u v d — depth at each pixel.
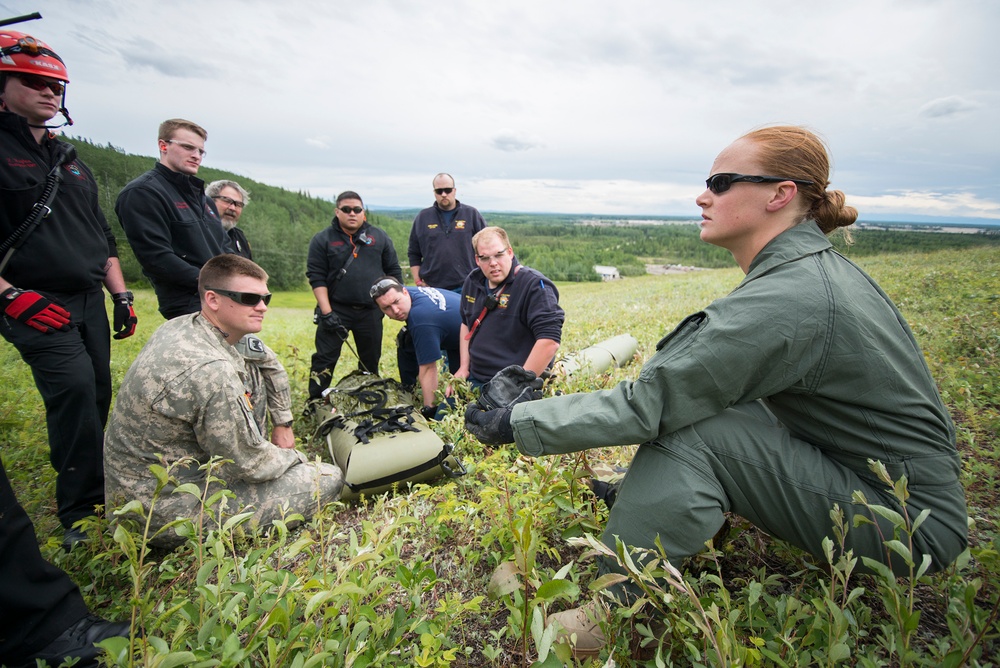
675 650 1.52
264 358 3.16
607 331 6.78
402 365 4.74
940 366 3.74
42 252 2.60
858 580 1.83
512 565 1.66
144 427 2.41
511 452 3.05
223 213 4.56
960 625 1.30
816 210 1.68
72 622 1.66
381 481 2.83
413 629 1.40
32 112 2.57
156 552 2.50
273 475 2.66
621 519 1.66
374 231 4.89
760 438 1.58
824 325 1.44
